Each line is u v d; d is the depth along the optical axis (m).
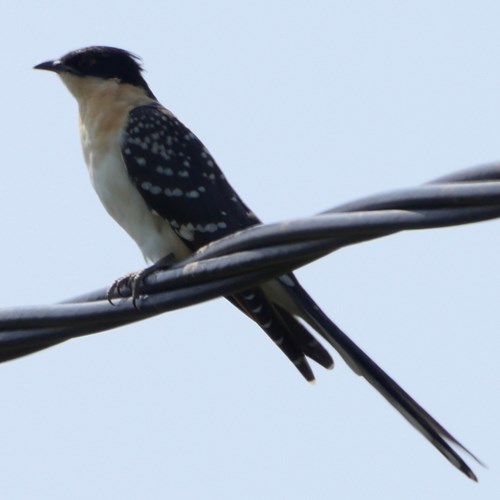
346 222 7.46
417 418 9.64
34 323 8.96
